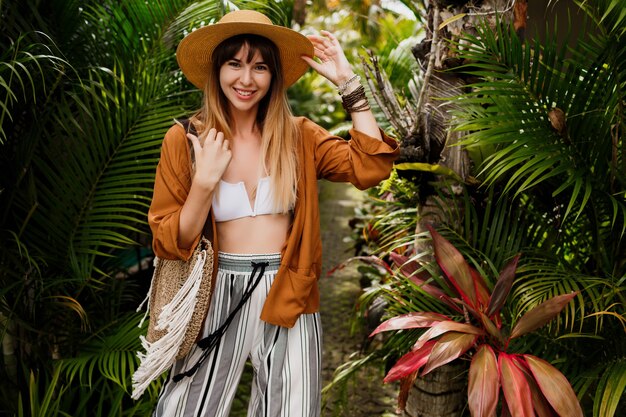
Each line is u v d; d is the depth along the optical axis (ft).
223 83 4.92
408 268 6.71
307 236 5.16
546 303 5.24
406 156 6.35
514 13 6.23
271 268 5.20
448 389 6.85
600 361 6.02
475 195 6.64
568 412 4.78
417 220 7.00
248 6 7.49
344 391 7.59
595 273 6.32
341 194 23.41
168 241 4.75
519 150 5.62
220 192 5.05
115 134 6.97
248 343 5.30
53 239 6.86
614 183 6.13
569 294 5.20
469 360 6.35
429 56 6.48
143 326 6.82
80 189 6.77
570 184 6.02
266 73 4.92
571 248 6.86
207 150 4.63
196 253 4.88
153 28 7.36
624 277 5.70
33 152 6.48
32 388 5.98
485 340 5.66
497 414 6.80
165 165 4.95
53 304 6.94
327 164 5.36
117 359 6.40
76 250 6.82
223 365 5.27
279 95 5.12
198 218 4.74
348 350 10.36
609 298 5.62
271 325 5.29
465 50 6.01
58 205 6.72
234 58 4.83
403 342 6.68
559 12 11.05
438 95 6.36
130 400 7.23
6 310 6.39
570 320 6.22
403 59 10.77
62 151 6.74
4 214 6.52
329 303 12.55
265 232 5.20
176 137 4.95
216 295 5.18
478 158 6.29
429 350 5.39
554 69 5.90
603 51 5.70
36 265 6.24
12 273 6.50
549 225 6.65
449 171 6.23
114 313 7.77
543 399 5.05
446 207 6.61
